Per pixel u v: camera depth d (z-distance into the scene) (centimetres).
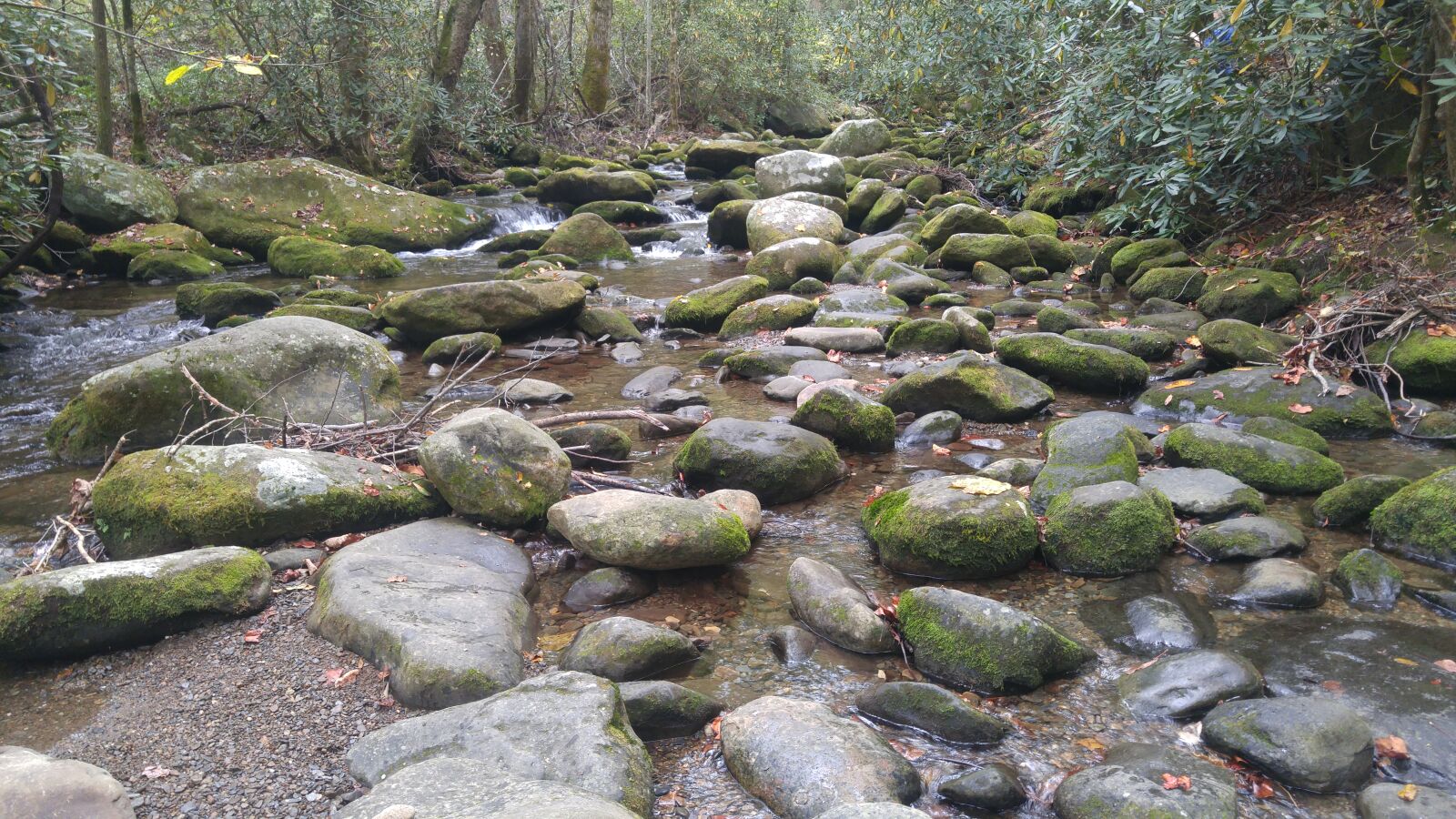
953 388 612
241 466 446
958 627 343
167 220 1303
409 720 298
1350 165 918
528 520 461
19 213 865
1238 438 504
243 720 316
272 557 426
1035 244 1099
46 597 350
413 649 329
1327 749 277
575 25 2736
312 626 369
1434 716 295
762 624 384
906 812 225
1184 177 921
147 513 432
